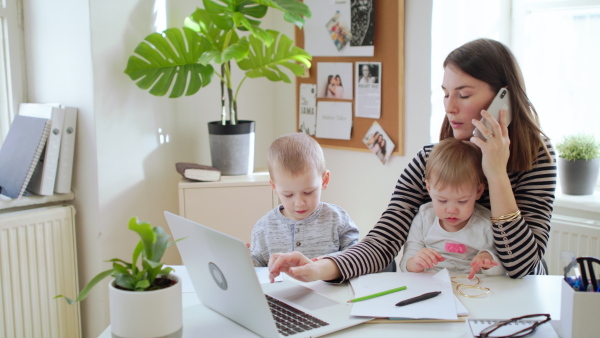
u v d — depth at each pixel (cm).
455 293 144
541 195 161
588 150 257
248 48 251
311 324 127
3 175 247
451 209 155
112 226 260
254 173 279
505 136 151
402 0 264
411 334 123
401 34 267
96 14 244
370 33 277
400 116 273
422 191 178
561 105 279
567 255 122
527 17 283
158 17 270
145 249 119
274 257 149
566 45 274
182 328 121
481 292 144
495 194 151
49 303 249
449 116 164
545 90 282
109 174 256
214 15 253
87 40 244
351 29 284
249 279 116
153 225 277
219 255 121
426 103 265
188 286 155
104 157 253
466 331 124
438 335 122
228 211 262
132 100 262
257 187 262
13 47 261
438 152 157
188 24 263
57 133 245
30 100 269
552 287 148
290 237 196
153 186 276
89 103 248
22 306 241
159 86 257
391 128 278
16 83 264
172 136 282
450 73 161
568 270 120
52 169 246
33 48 263
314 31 300
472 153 156
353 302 137
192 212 260
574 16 269
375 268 161
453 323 128
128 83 260
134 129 264
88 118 250
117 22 253
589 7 261
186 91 270
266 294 145
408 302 135
